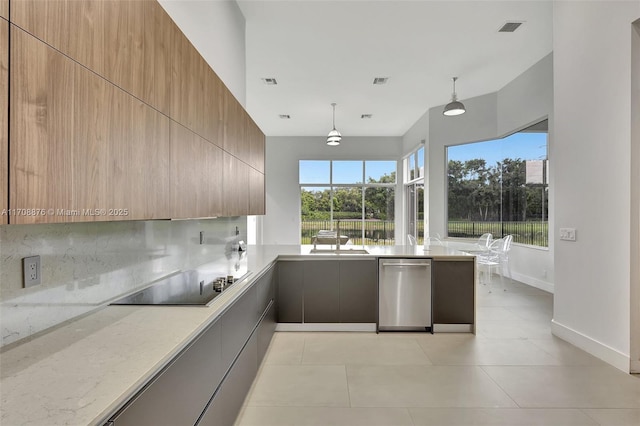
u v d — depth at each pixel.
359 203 9.94
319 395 2.41
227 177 2.51
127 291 1.88
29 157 0.86
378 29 4.35
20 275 1.23
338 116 8.03
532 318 4.13
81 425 0.76
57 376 0.98
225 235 3.49
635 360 2.70
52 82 0.93
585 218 3.14
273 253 3.88
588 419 2.14
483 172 6.85
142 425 0.98
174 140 1.67
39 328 1.32
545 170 5.47
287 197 9.85
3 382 0.95
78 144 1.03
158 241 2.20
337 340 3.45
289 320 3.71
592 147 3.05
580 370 2.78
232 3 3.60
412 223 9.18
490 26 4.30
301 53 4.96
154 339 1.26
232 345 1.94
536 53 5.05
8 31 0.81
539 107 5.35
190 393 1.35
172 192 1.65
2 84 0.79
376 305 3.68
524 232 6.03
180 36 1.74
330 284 3.71
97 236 1.64
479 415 2.18
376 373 2.74
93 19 1.10
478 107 6.78
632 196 2.67
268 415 2.17
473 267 3.65
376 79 5.91
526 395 2.41
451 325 3.67
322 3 3.81
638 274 2.69
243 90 4.02
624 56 2.71
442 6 3.88
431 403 2.31
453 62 5.30
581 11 3.18
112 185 1.19
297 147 9.89
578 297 3.25
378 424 2.09
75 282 1.50
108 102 1.17
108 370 1.02
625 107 2.71
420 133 8.10
